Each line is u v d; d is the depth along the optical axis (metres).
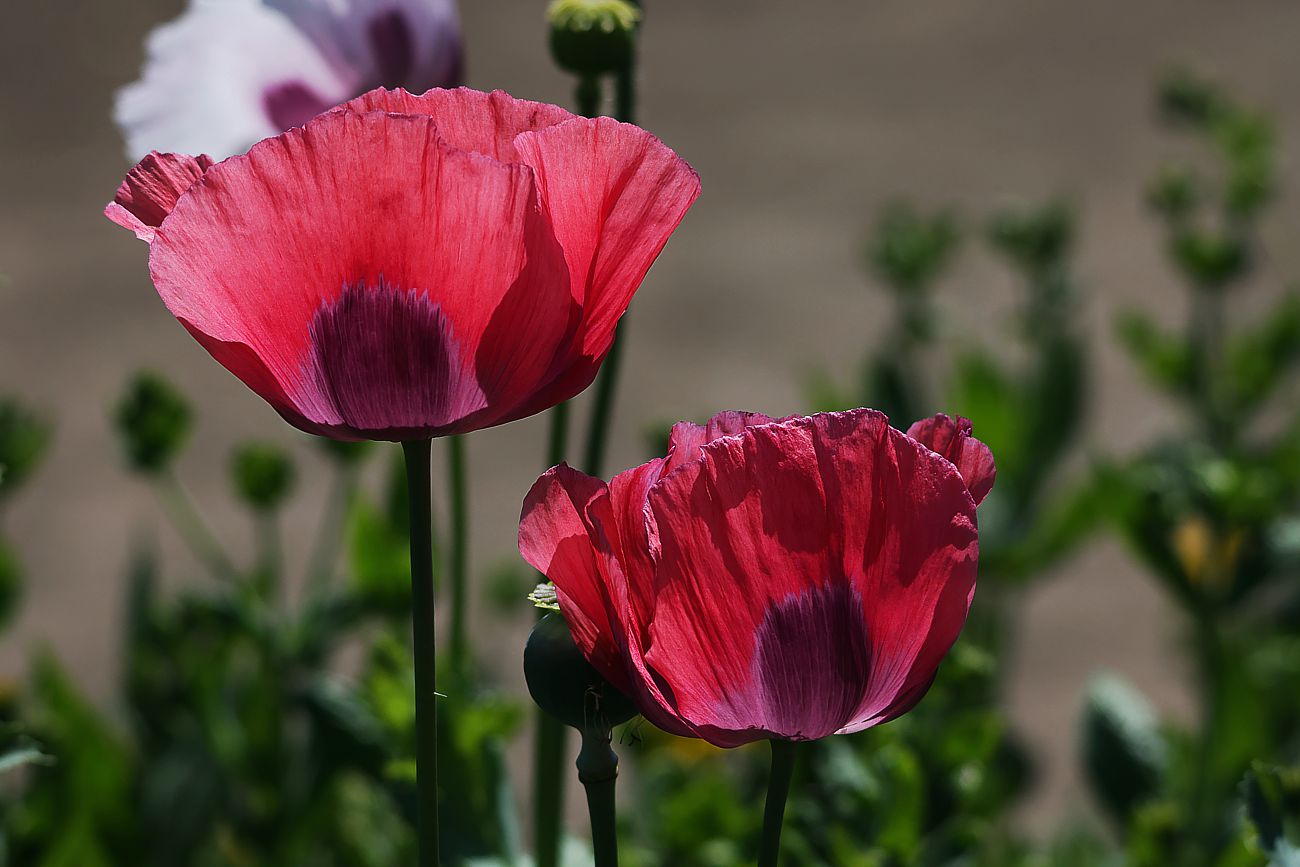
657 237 1.03
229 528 4.53
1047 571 1.85
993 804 1.63
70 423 5.23
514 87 7.87
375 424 1.03
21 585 1.57
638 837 1.52
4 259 6.37
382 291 1.02
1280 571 1.62
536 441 5.15
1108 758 1.61
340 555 2.86
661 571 1.01
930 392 2.16
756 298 6.05
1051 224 2.12
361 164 1.01
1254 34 8.41
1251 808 1.16
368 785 1.55
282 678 1.50
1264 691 1.85
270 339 1.02
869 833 1.30
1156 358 2.04
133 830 1.50
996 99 7.92
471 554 4.26
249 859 1.53
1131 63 8.23
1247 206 2.18
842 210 6.78
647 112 7.93
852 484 1.01
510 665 2.84
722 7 9.48
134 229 1.03
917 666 1.02
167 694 1.59
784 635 1.02
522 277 1.02
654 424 1.49
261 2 1.24
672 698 1.03
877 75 8.34
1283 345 2.00
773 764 1.03
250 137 1.24
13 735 1.19
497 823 1.25
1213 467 1.61
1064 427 1.96
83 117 7.59
